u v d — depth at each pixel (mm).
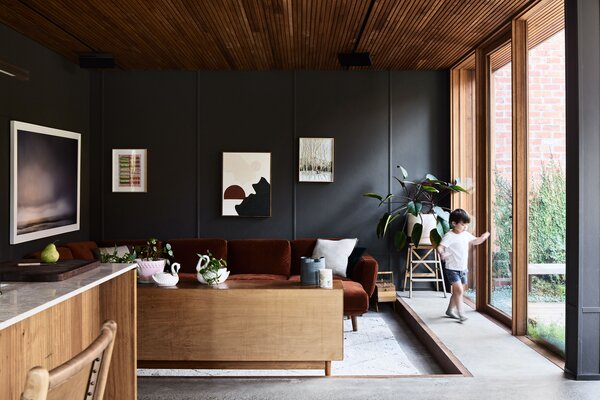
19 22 4961
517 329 4781
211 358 3746
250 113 6965
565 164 3951
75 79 6543
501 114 5430
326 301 3740
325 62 6574
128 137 6949
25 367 2225
